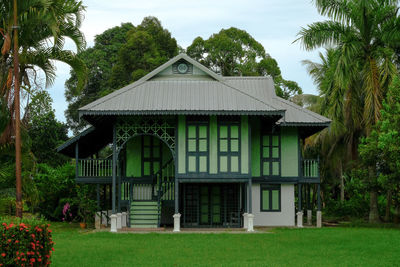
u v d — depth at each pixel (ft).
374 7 100.22
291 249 64.44
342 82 96.63
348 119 114.62
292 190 98.17
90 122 90.22
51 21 67.26
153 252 61.87
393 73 98.02
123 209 98.78
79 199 103.09
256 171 98.07
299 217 95.30
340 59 97.04
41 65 73.82
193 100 87.40
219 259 57.16
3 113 67.51
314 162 98.07
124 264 53.67
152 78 93.50
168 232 83.15
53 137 166.30
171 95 88.99
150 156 96.73
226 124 88.28
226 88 91.04
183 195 93.35
